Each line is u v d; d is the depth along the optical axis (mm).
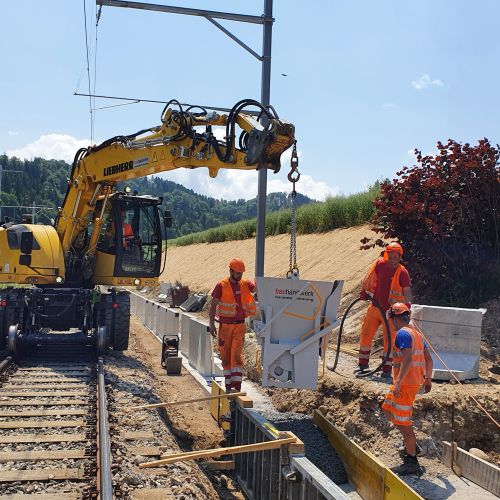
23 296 13484
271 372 8438
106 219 14445
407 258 12531
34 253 13422
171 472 6738
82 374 11531
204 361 12938
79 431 7902
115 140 12109
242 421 8039
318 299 8453
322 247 21719
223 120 9766
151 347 17609
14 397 9602
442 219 11961
